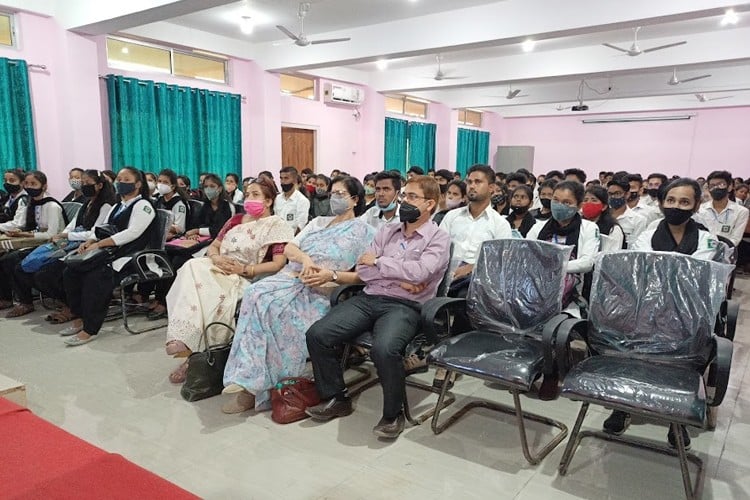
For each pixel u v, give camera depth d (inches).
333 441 86.9
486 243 97.3
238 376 90.1
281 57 299.7
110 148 255.6
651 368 74.2
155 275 137.0
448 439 88.3
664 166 478.9
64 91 222.2
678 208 99.7
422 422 94.2
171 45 272.5
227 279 109.0
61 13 216.8
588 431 89.6
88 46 224.1
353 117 391.9
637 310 82.4
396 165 433.4
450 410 99.7
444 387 90.4
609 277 85.9
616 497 72.6
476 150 533.6
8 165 213.8
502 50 305.1
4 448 43.9
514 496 72.6
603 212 127.8
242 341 93.4
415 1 223.9
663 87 358.9
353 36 268.8
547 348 78.1
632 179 179.8
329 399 96.0
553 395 105.8
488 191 121.9
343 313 93.3
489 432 91.1
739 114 437.4
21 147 217.8
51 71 225.5
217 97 296.8
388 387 85.7
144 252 135.3
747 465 81.1
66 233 157.8
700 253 96.4
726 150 446.3
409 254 96.1
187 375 101.7
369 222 135.5
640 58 278.4
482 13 225.1
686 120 462.3
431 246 94.9
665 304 80.8
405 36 251.1
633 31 258.4
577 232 113.8
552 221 117.3
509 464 80.8
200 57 295.7
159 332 140.6
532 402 104.5
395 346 85.4
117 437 86.4
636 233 153.9
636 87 371.6
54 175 231.1
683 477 67.7
